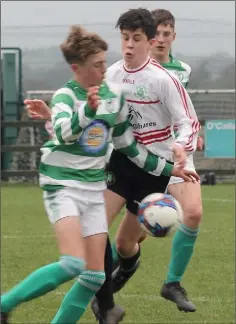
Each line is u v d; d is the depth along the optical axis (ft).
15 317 55.16
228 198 141.49
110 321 47.65
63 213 41.78
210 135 174.29
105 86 44.88
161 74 49.70
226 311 57.72
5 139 174.29
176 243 54.80
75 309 43.80
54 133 42.78
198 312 57.41
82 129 41.16
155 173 49.08
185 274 71.15
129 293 63.62
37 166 175.22
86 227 43.21
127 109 48.03
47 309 57.82
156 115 50.34
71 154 42.78
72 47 42.57
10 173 163.32
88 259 43.37
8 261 77.05
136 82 49.90
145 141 50.75
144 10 49.49
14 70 175.42
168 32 59.98
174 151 45.60
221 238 94.02
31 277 41.06
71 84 43.75
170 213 46.39
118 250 53.93
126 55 49.37
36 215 116.06
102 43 42.75
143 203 47.21
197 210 53.83
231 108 185.16
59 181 42.57
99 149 43.32
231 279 69.21
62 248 41.19
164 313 57.11
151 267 75.05
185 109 49.52
